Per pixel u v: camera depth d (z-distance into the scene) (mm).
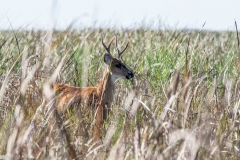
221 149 26969
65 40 48906
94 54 48469
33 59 39812
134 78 42969
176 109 31031
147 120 29828
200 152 26578
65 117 32719
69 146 25297
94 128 30656
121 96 40094
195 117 30906
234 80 40688
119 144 25781
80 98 37500
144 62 46062
